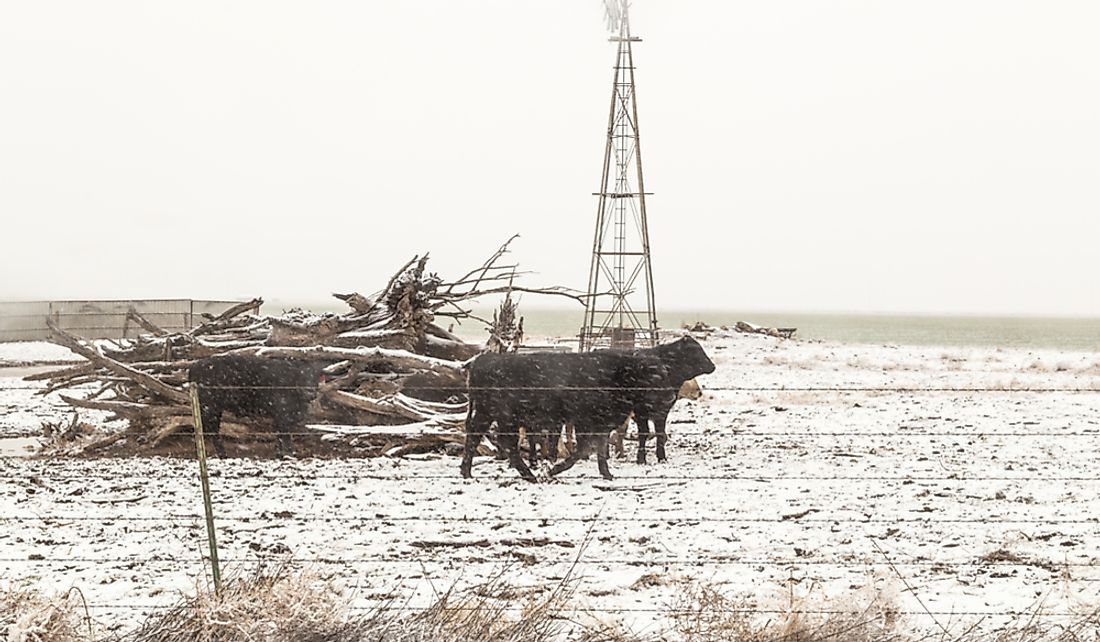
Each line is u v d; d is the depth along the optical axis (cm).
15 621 895
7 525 1523
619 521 1573
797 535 1477
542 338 5888
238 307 2566
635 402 2127
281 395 2192
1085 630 985
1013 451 2288
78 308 6750
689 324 7294
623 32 3512
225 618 876
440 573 1256
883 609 956
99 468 2048
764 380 4219
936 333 14275
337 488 1834
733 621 937
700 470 2061
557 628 976
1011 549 1397
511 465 2062
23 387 3759
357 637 885
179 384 2381
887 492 1803
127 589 1180
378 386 2364
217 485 1861
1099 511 1644
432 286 2506
